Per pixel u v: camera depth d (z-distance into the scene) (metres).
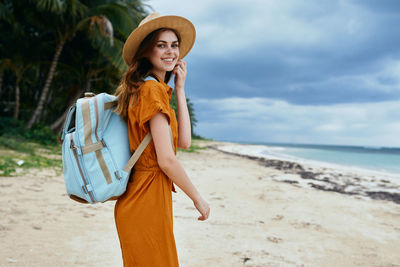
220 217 4.48
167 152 1.23
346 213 5.18
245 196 6.20
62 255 2.64
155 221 1.30
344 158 27.19
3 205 3.80
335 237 3.85
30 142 11.88
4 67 14.24
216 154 21.72
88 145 1.25
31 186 5.07
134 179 1.35
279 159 21.03
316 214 4.99
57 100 19.25
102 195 1.25
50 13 12.69
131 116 1.30
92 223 3.61
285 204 5.63
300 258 3.09
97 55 15.15
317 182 8.98
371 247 3.54
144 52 1.45
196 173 9.45
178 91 1.72
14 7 13.18
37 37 14.42
